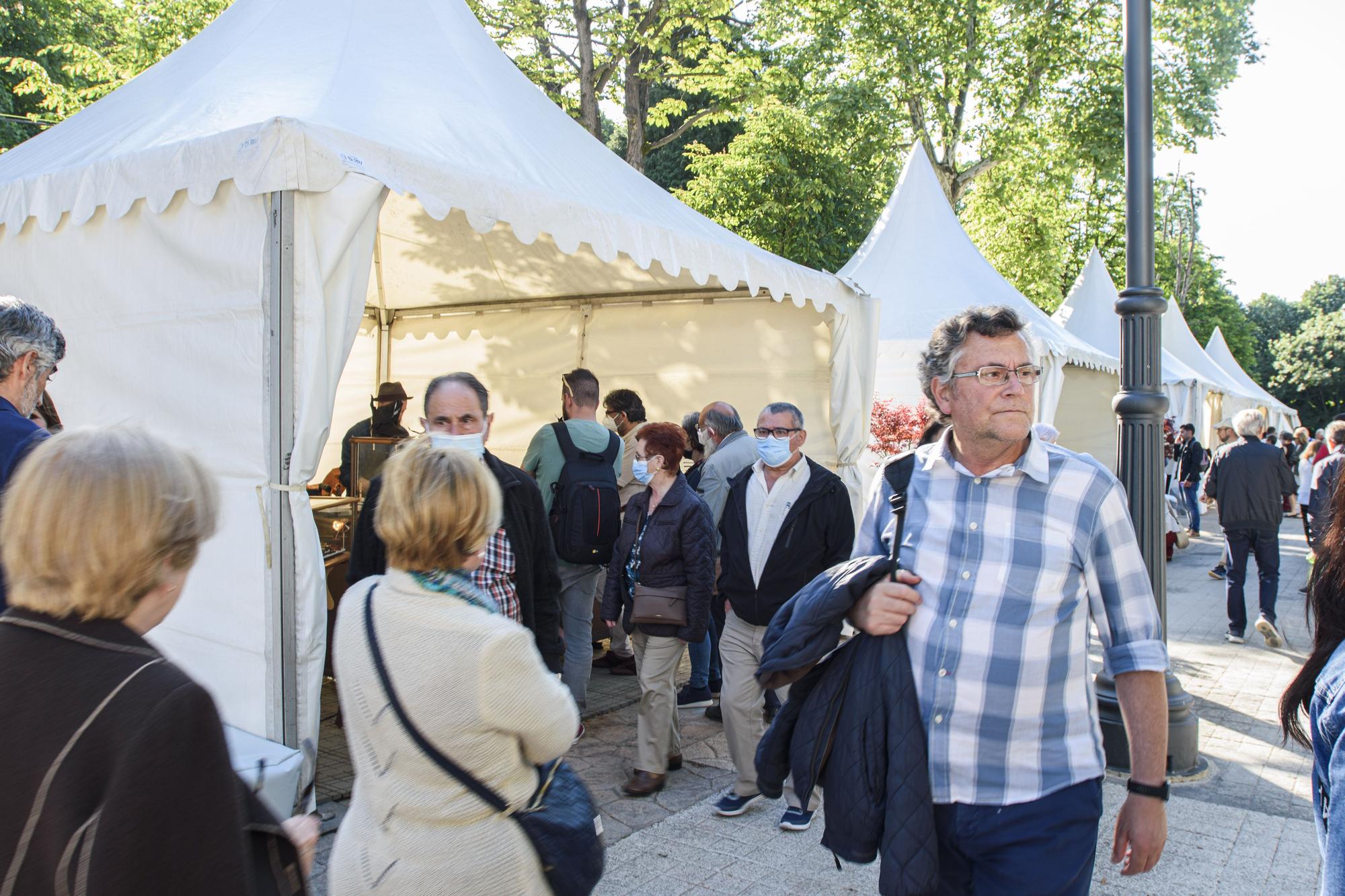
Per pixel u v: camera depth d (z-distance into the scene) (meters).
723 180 20.11
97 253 4.13
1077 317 21.08
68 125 5.62
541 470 5.05
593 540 4.93
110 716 1.10
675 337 7.65
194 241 3.74
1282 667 6.74
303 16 5.26
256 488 3.54
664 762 4.29
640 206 5.45
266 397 3.50
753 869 3.54
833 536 3.92
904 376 11.88
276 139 3.41
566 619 5.21
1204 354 28.19
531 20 17.41
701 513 4.18
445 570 1.83
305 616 3.53
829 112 20.95
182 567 1.27
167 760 1.09
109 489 1.18
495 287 8.21
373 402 6.72
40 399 3.07
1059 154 23.45
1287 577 11.30
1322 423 71.56
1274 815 4.15
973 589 1.96
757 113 20.62
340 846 1.83
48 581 1.17
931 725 1.96
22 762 1.09
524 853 1.77
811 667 2.12
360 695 1.77
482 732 1.72
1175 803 4.29
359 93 4.49
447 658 1.71
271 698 3.50
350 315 3.64
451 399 3.23
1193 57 21.84
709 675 5.84
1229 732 5.31
